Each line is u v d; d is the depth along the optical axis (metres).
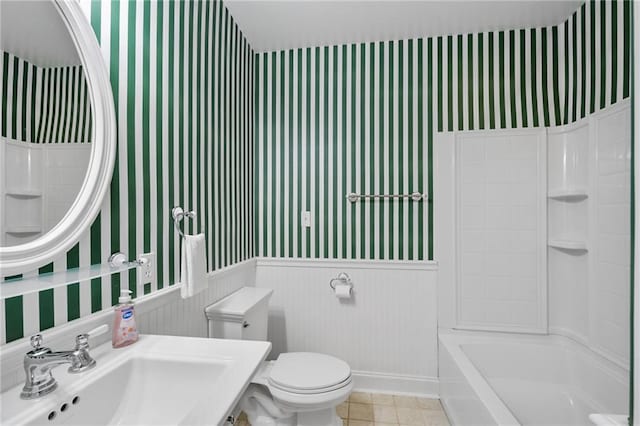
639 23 0.58
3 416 0.67
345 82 2.38
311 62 2.43
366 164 2.34
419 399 2.18
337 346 2.35
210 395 0.76
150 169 1.30
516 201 2.13
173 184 1.45
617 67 1.67
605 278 1.73
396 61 2.33
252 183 2.42
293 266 2.40
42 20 0.86
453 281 2.22
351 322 2.33
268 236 2.45
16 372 0.79
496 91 2.21
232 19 2.07
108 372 0.88
